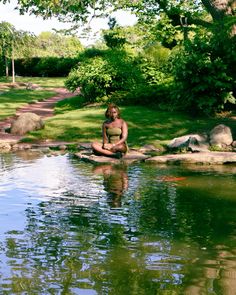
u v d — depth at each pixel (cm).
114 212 575
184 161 956
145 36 2323
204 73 1521
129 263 410
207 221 537
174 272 391
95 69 2134
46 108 2266
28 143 1246
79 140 1288
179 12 2111
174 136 1284
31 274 386
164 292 354
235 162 959
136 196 659
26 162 963
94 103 2109
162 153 1087
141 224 525
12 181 762
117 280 376
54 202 626
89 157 1006
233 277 381
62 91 3516
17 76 5150
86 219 545
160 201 630
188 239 474
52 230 502
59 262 411
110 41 3147
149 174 828
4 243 459
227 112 1570
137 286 364
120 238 476
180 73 1547
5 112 1998
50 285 366
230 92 1519
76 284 367
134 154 1047
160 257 424
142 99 1886
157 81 2067
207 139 1128
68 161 984
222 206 604
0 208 594
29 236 481
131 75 2108
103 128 1062
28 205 609
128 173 840
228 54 1576
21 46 4353
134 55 2462
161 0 2141
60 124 1482
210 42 1612
